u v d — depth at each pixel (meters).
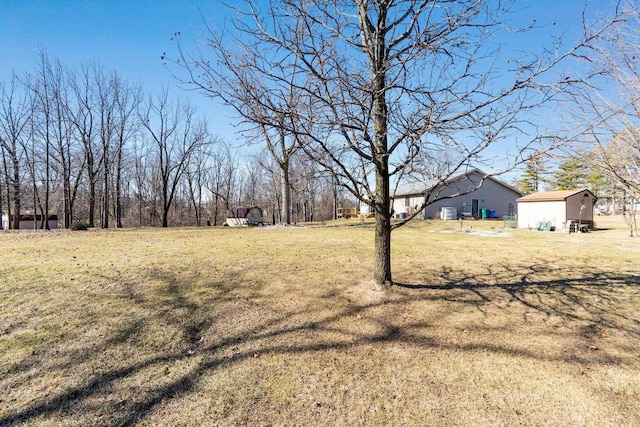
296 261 6.71
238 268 6.00
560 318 3.66
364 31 3.89
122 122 23.86
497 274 5.61
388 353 2.92
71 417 2.11
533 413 2.14
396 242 10.19
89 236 12.66
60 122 21.58
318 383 2.48
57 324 3.48
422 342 3.12
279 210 36.41
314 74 3.32
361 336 3.25
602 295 4.43
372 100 3.52
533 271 5.84
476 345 3.05
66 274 5.42
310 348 3.01
